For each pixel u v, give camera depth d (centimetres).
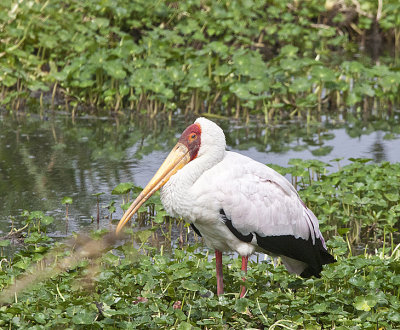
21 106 1770
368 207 1086
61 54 1886
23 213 1039
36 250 884
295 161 1192
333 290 780
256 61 1788
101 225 1089
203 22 2092
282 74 1784
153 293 757
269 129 1666
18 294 773
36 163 1370
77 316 693
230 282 829
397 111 1859
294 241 802
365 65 1842
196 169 774
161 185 807
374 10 2431
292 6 2394
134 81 1705
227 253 1016
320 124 1720
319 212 1114
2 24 1867
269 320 732
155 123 1688
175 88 1797
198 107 1762
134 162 1391
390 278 794
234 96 1784
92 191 1227
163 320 698
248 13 2184
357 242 1063
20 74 1734
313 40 2291
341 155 1448
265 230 783
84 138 1553
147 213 1120
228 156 796
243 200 770
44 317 708
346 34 2356
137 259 861
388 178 1132
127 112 1769
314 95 1725
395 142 1554
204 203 766
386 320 738
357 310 758
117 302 740
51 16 1930
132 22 2022
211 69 1822
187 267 833
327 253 843
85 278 809
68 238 970
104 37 1891
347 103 1777
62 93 1833
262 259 998
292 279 834
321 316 757
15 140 1518
